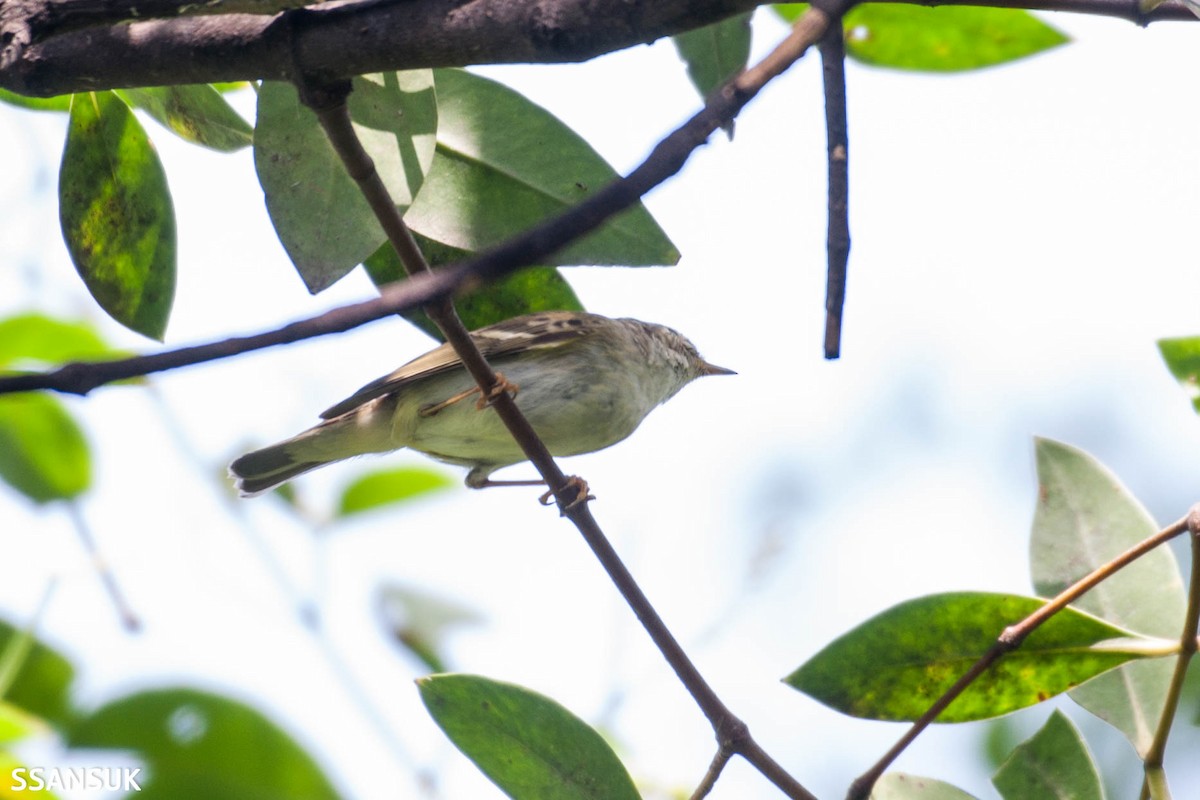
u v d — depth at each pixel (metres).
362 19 5.29
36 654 9.83
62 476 11.12
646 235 7.09
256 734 9.13
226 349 3.77
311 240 6.57
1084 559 7.63
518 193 7.52
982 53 8.84
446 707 6.50
